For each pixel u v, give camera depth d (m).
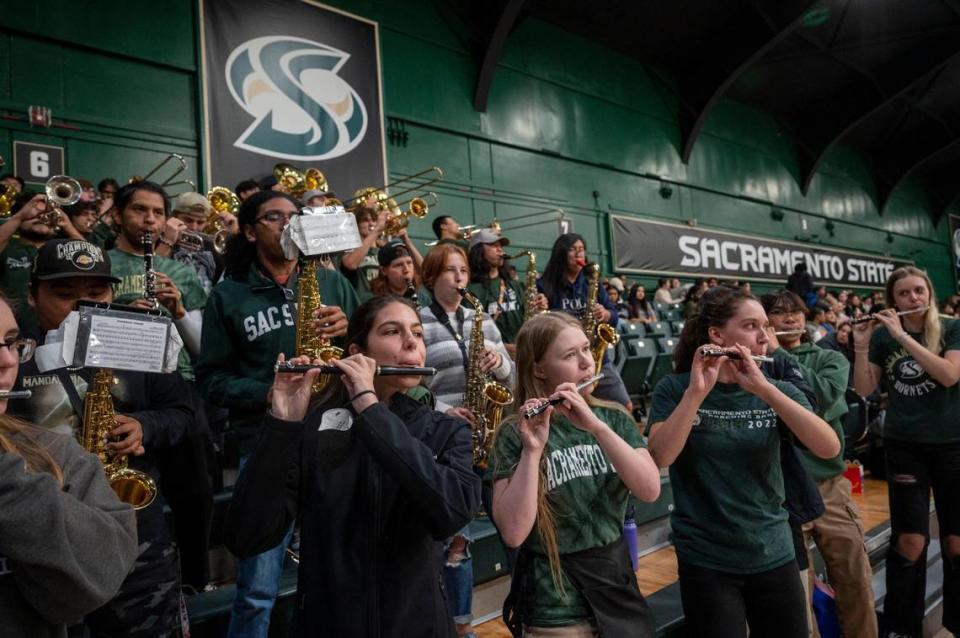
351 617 1.25
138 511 1.72
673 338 7.58
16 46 5.33
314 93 7.00
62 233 3.31
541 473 1.62
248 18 6.61
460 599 2.32
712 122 12.38
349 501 1.33
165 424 1.82
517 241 8.92
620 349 6.72
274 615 2.16
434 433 1.45
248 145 6.48
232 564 2.60
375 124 7.47
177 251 3.51
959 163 17.88
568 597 1.58
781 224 13.59
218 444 2.91
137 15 5.95
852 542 2.50
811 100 13.69
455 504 1.26
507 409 2.73
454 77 8.45
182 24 6.21
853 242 15.59
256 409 2.05
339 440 1.38
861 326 2.98
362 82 7.40
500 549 2.87
